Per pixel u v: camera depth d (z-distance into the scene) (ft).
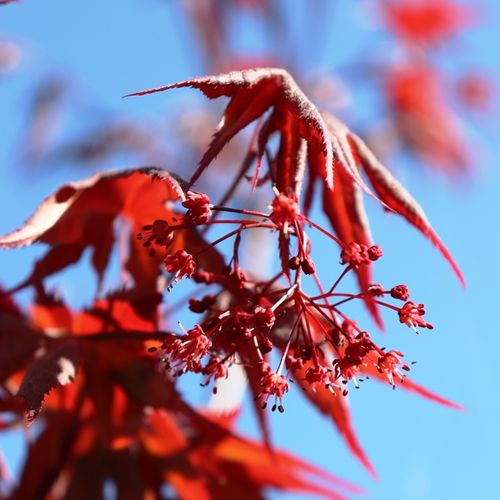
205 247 1.07
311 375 1.05
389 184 1.09
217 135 1.04
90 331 1.17
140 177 1.14
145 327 1.16
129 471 1.25
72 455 1.24
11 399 1.21
